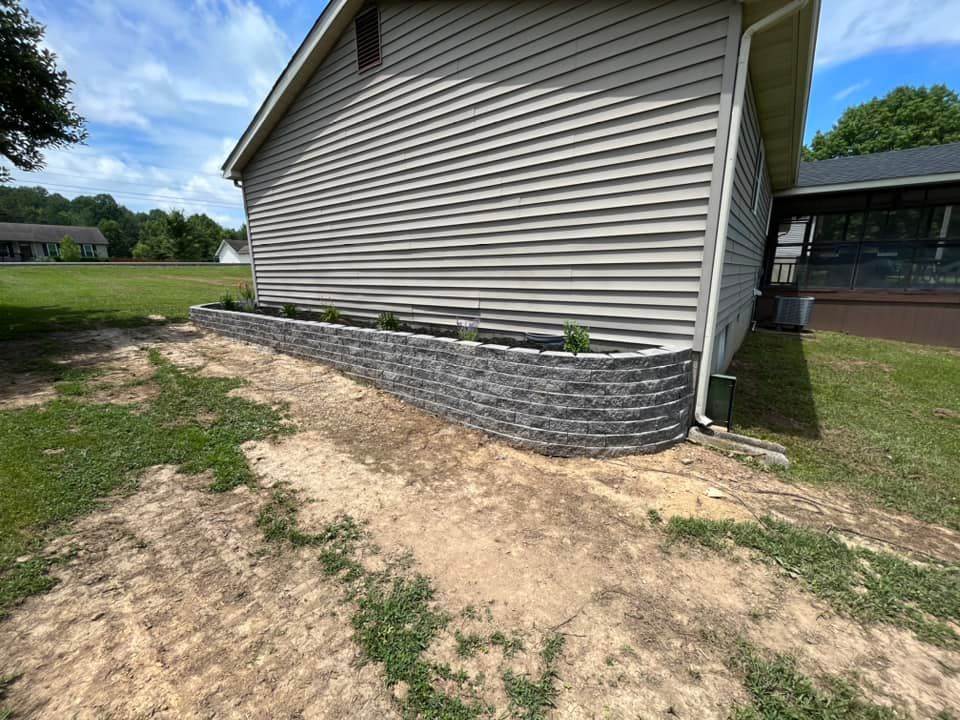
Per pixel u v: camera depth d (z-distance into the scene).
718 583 2.14
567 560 2.30
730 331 5.90
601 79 3.61
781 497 2.93
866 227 9.27
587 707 1.54
